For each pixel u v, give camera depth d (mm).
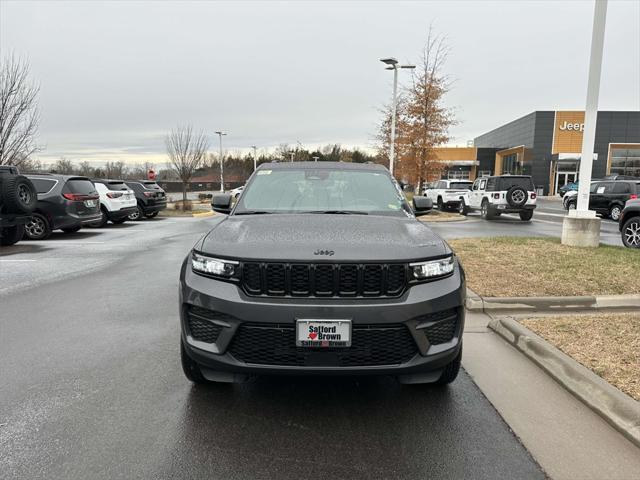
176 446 2738
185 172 28484
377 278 2881
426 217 19609
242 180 66500
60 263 8906
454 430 2936
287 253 2896
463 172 68562
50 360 4016
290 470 2529
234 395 3393
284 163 5000
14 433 2852
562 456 2656
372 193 4395
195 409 3180
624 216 10055
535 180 52062
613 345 3979
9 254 10023
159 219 21438
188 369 3354
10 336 4641
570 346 3967
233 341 2908
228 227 3514
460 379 3670
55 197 12461
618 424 2908
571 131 50938
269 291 2877
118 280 7332
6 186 10328
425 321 2939
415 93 22500
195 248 3285
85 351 4234
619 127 49938
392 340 2885
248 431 2914
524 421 3039
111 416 3070
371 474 2498
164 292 6531
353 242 3059
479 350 4270
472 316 5250
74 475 2455
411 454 2680
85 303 5934
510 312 5355
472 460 2623
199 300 2967
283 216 3795
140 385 3539
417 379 3086
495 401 3314
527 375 3742
